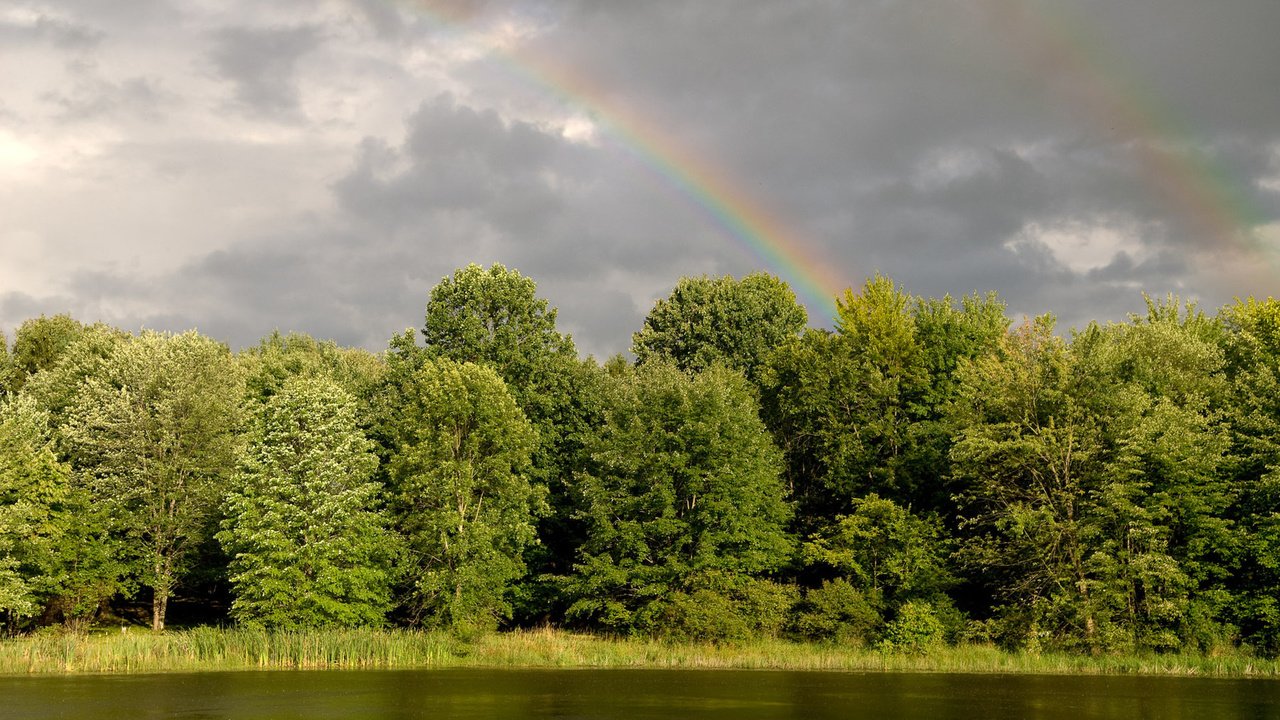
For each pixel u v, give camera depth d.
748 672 47.50
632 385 67.19
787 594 60.75
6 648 49.22
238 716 32.47
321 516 56.88
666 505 60.59
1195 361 58.47
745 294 96.88
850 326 70.88
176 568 63.50
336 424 58.72
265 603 54.50
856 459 65.94
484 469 60.69
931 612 56.75
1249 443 52.94
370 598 57.81
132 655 49.75
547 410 70.62
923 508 65.19
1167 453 52.50
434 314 72.50
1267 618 49.69
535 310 74.12
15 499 58.06
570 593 61.66
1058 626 53.69
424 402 60.81
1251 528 52.16
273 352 94.44
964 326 70.81
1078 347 58.59
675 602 57.59
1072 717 32.47
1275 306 63.06
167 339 73.12
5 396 76.94
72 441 64.25
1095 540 54.25
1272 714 33.12
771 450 67.38
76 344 78.94
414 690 39.41
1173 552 53.44
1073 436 54.56
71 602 61.06
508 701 36.22
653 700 36.59
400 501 61.16
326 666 49.88
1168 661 48.78
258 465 57.16
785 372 74.75
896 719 31.91
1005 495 57.44
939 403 68.00
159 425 63.66
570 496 67.31
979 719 31.80
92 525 60.47
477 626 56.94
